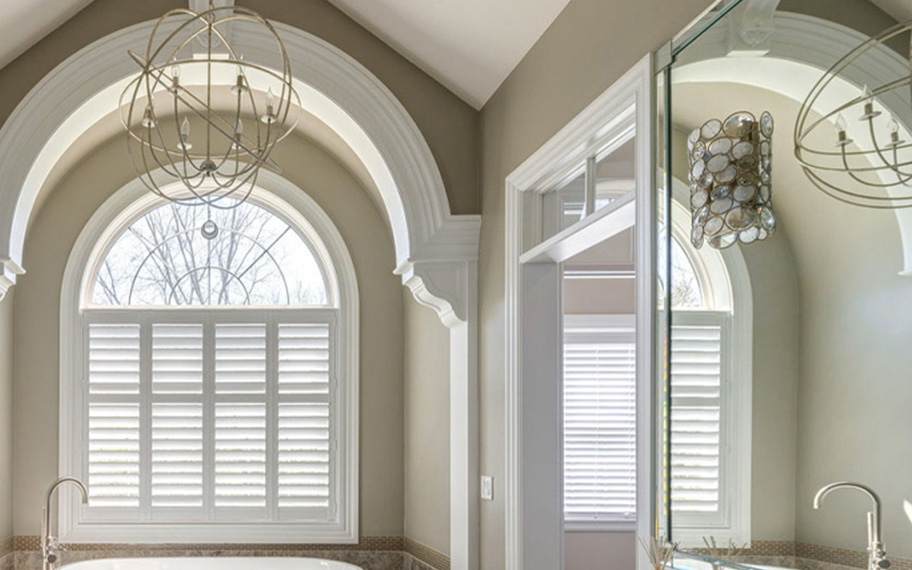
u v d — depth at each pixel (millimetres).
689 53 2369
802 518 1873
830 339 1799
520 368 3889
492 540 4215
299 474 5754
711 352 2221
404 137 4516
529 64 3801
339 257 5789
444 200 4535
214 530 5645
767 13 2008
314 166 5797
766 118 2014
